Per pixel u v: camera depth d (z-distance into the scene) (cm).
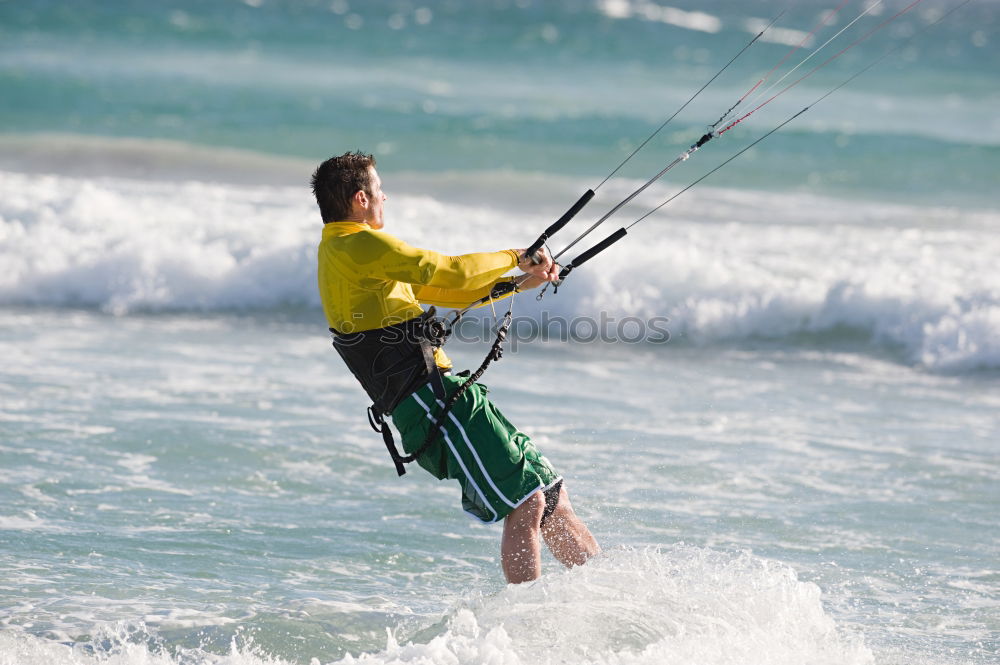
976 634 1414
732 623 1343
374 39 10344
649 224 4234
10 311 3275
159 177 5300
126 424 2231
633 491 1959
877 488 2005
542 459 1398
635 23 12006
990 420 2475
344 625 1380
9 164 5372
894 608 1499
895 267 3441
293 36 10225
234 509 1828
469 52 10062
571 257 3434
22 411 2281
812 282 3278
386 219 3984
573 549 1441
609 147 6338
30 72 7712
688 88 8750
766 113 7519
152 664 1229
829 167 5884
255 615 1398
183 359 2805
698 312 3212
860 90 9044
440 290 1459
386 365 1358
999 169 5853
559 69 9519
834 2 15412
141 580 1520
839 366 2953
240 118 6781
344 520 1808
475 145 6319
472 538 1755
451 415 1350
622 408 2502
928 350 2970
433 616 1413
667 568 1488
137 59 8688
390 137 6450
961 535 1784
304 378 2658
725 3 14725
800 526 1814
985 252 3747
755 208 4850
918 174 5747
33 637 1283
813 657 1288
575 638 1284
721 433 2325
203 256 3450
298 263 3466
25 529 1686
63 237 3544
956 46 11975
